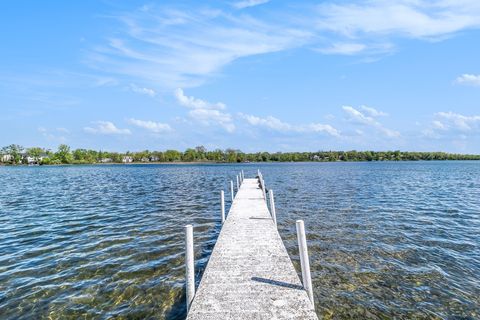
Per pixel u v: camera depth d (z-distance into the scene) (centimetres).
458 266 989
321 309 735
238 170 8100
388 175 5444
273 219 1301
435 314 715
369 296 795
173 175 5878
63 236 1361
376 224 1541
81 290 830
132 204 2219
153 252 1128
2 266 1000
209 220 1658
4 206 2220
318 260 1036
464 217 1728
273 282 698
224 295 641
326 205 2100
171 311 731
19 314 715
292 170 7750
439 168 8806
